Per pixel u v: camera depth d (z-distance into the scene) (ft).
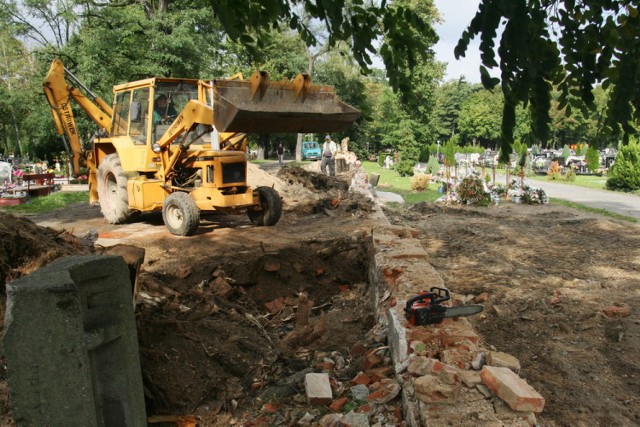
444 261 29.91
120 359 9.26
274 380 15.02
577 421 12.98
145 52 75.46
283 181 54.44
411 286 17.04
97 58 73.61
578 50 10.68
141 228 36.63
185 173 36.70
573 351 17.31
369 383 14.01
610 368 16.05
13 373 8.14
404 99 15.87
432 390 10.76
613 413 13.37
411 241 22.21
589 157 110.83
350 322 20.51
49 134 101.81
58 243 16.37
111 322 9.09
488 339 18.49
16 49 137.90
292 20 15.38
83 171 45.11
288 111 16.80
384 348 15.78
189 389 13.57
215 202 33.81
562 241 35.42
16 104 117.19
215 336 16.26
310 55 108.68
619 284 24.73
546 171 115.85
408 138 110.11
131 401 9.41
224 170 33.78
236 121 16.31
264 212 37.32
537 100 10.05
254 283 24.13
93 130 78.89
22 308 8.00
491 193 59.82
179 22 76.79
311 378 14.11
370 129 173.17
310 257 26.14
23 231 15.40
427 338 13.38
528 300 22.40
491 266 28.53
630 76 10.02
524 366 16.28
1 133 155.63
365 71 15.56
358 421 11.64
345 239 28.60
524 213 50.72
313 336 18.42
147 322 14.89
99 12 79.87
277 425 12.62
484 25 9.21
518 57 9.13
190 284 23.54
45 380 8.21
